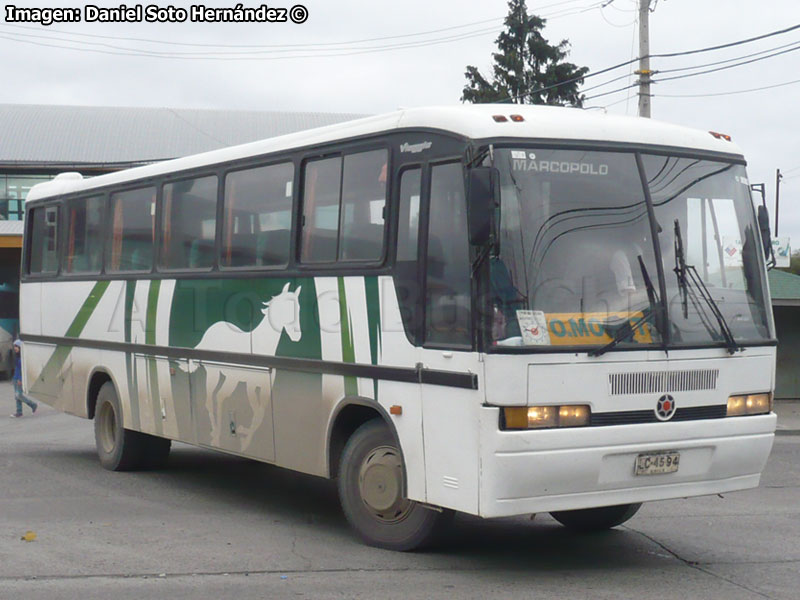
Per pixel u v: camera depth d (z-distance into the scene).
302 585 7.42
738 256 8.31
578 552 8.66
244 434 10.07
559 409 7.34
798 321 23.92
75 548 8.56
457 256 7.63
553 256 7.50
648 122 8.30
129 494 11.23
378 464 8.50
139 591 7.25
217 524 9.63
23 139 43.69
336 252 8.93
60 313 13.84
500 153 7.53
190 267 11.05
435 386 7.72
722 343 7.96
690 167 8.23
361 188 8.72
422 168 8.02
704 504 11.11
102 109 47.78
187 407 11.04
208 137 45.75
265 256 9.84
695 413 7.86
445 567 8.02
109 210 12.77
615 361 7.52
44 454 14.53
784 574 7.97
